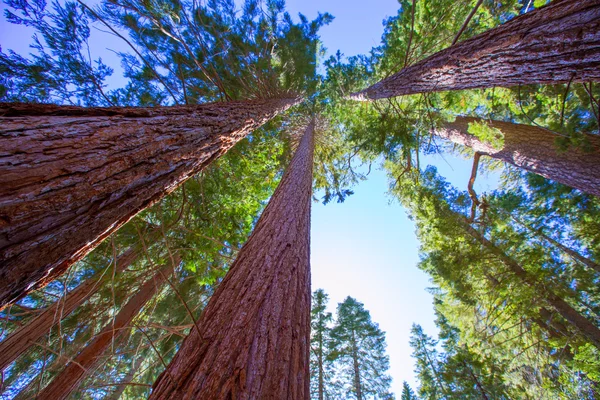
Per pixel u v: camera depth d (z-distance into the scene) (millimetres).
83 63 3334
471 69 2881
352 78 8516
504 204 7891
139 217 2955
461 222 8562
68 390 3055
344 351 14789
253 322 1201
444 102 5711
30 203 733
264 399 869
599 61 1887
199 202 4121
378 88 5473
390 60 7133
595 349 4664
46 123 998
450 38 6004
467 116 6883
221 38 5219
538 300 5859
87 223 955
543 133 5195
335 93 9359
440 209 9141
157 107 1844
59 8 3100
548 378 5859
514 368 7352
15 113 1017
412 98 6863
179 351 1136
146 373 6148
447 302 9969
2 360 2875
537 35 2062
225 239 4609
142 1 3525
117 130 1241
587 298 7125
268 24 6074
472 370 8453
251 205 5203
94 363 2668
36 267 794
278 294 1448
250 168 5535
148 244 3316
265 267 1666
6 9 2881
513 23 2441
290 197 3021
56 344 3416
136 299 4664
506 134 5785
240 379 907
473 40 2816
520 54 2271
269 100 5312
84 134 1075
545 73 2338
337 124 10219
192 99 5066
